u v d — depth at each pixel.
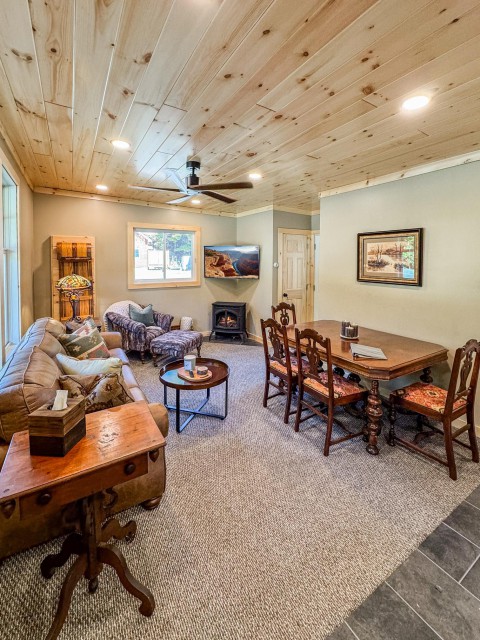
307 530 1.79
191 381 2.78
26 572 1.52
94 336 3.19
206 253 6.12
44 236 4.68
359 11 1.28
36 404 1.54
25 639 1.25
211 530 1.78
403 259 3.38
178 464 2.37
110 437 1.33
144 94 1.96
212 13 1.30
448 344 3.05
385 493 2.09
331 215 4.22
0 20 1.36
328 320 4.20
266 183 3.99
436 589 1.47
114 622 1.31
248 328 6.43
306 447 2.62
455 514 1.92
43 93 1.97
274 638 1.26
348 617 1.34
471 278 2.86
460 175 2.89
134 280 5.53
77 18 1.35
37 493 1.05
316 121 2.30
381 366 2.44
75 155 3.13
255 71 1.70
